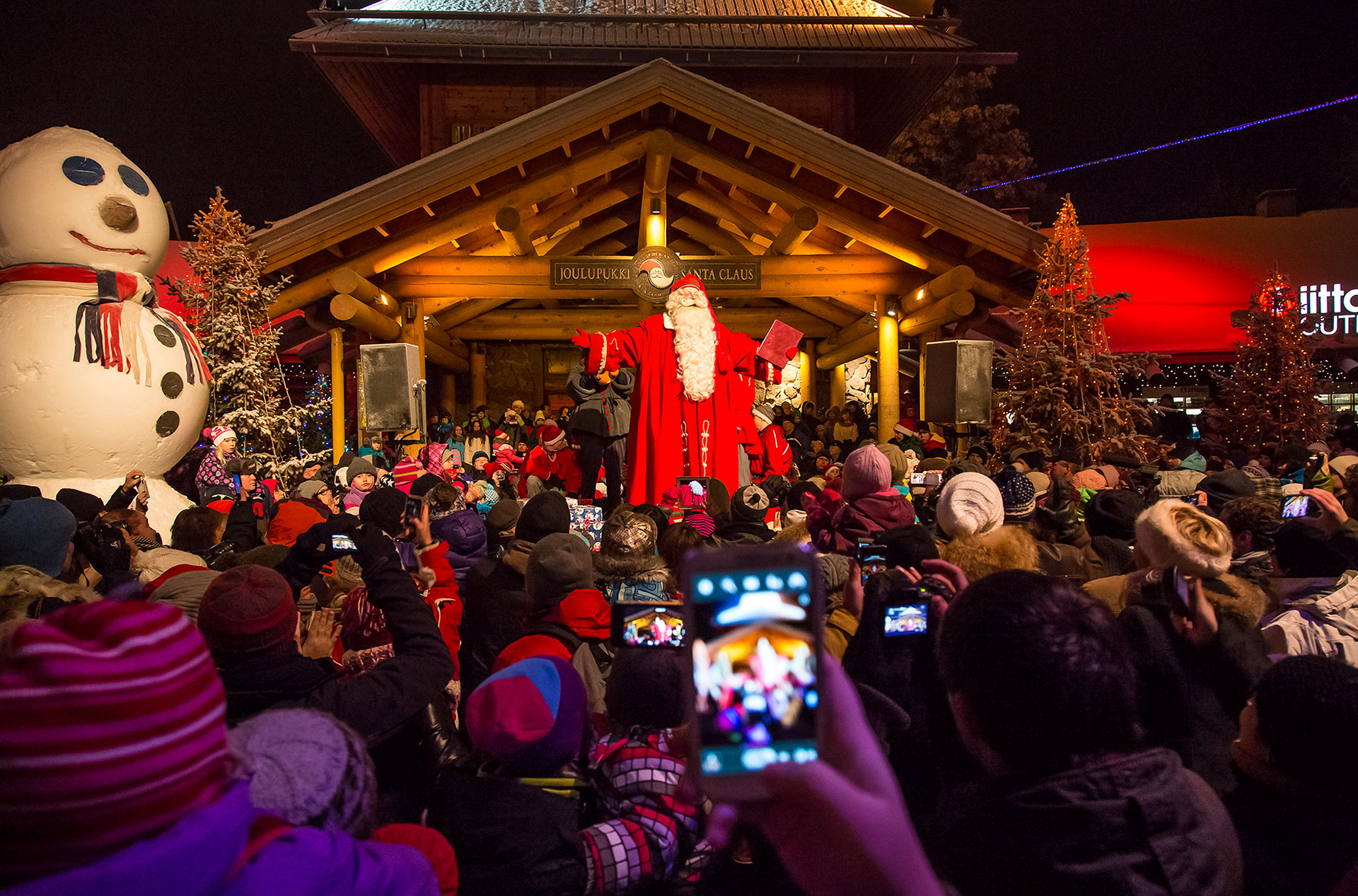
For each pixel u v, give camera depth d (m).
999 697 1.40
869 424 19.05
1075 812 1.34
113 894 0.81
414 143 23.91
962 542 3.24
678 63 18.06
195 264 12.30
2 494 5.02
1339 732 1.66
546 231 15.89
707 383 9.95
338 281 12.71
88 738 0.81
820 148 12.81
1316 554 3.69
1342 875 1.65
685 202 16.77
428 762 2.52
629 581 3.50
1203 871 1.34
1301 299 22.14
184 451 9.62
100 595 3.58
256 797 1.47
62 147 8.98
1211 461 11.88
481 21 19.41
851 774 0.81
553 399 23.30
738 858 2.39
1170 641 2.50
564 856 2.04
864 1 21.12
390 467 11.81
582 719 2.20
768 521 6.72
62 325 8.56
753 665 0.82
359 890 1.06
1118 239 22.44
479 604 3.64
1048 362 13.30
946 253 14.36
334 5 19.17
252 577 2.26
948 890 1.24
